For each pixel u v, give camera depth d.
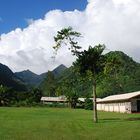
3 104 142.75
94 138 28.52
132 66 173.75
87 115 73.44
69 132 34.25
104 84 55.50
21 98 157.12
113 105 103.12
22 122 49.56
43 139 28.12
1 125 43.50
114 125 43.34
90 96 135.62
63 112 90.31
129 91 153.12
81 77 54.16
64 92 58.03
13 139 28.23
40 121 52.06
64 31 53.06
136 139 27.58
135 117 62.69
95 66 52.72
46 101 174.00
